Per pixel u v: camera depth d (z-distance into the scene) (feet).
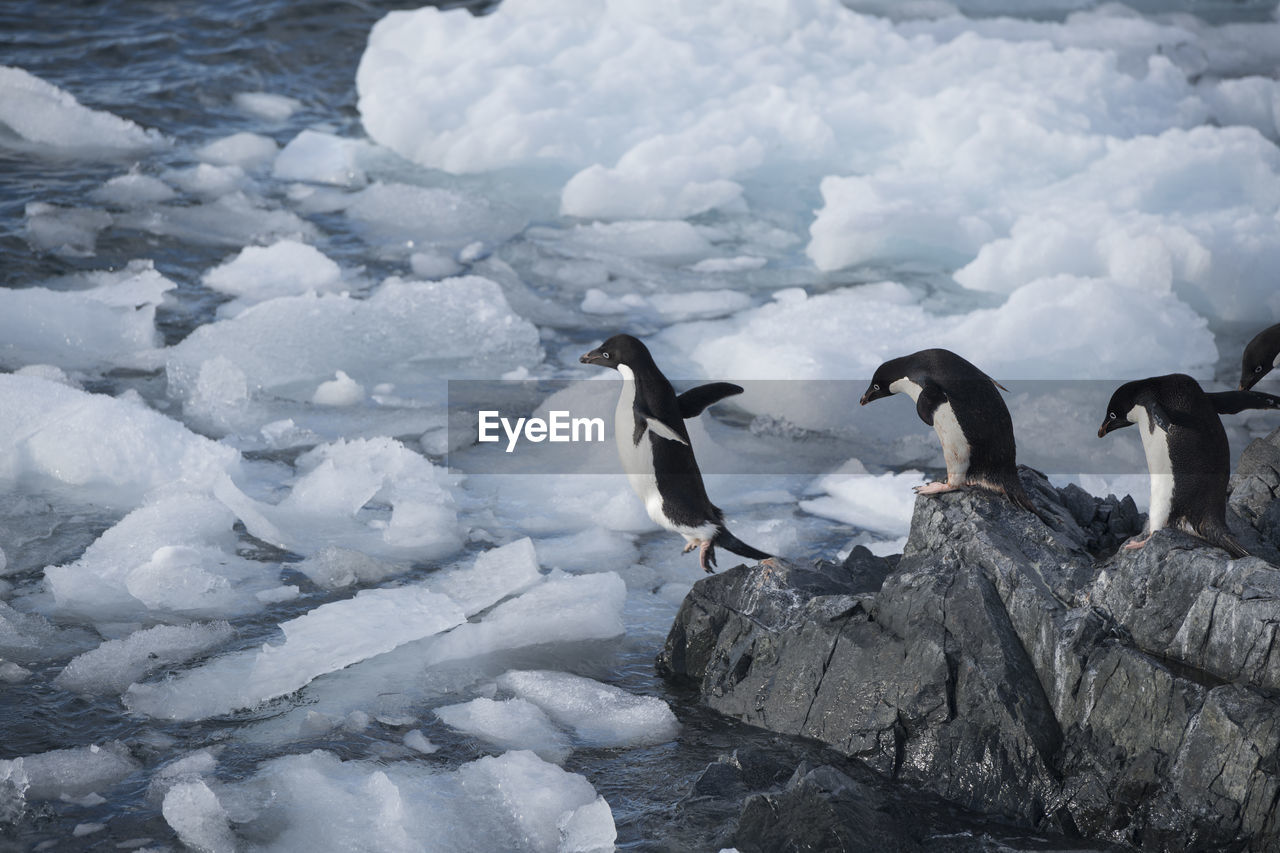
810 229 42.50
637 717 19.56
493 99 48.60
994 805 16.87
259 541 25.58
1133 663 16.42
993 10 63.10
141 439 27.73
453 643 21.68
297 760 18.01
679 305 39.09
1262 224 40.11
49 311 33.91
